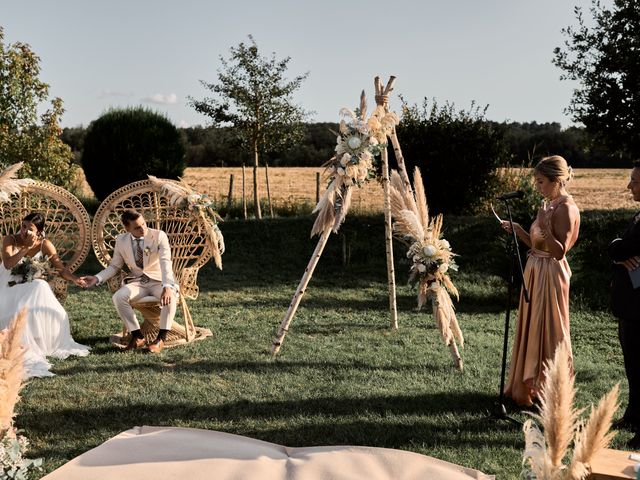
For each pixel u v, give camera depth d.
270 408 5.10
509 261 9.45
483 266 11.56
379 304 9.41
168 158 16.69
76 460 4.00
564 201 4.97
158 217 7.68
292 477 3.78
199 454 4.10
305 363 6.34
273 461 4.04
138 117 16.66
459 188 14.65
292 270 12.13
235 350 6.79
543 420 2.43
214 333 7.58
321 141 50.38
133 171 16.38
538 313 5.04
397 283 11.03
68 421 4.80
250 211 18.80
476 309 9.41
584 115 12.34
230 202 19.22
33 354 6.18
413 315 8.69
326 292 10.27
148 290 7.10
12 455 2.73
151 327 7.36
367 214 16.38
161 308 6.93
